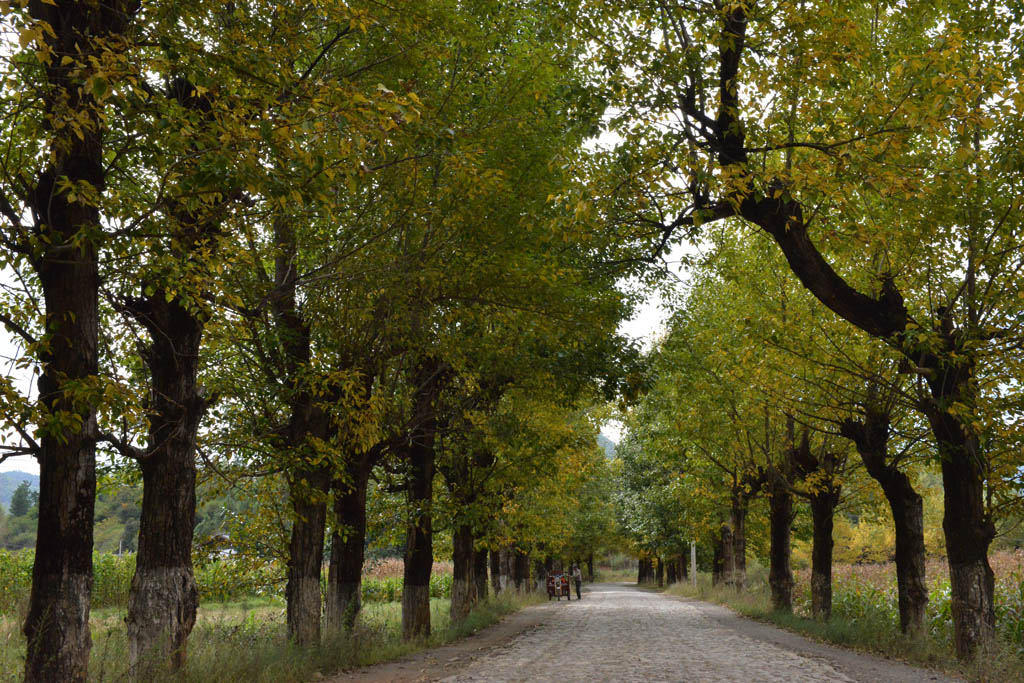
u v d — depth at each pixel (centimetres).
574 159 1405
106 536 9725
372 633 1603
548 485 2948
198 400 1067
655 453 3431
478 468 2259
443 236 1322
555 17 1273
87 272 776
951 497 1360
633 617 2767
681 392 2481
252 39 834
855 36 1070
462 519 2030
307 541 1445
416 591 1922
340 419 1291
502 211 1330
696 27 1166
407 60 1104
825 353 1630
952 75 1010
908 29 1288
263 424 1445
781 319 1719
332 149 671
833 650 1566
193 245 895
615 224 1405
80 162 777
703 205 1240
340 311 1332
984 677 1128
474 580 2961
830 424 2200
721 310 2264
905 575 1762
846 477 2409
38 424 694
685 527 4766
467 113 1322
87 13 768
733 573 3884
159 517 1008
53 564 739
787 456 2484
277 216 1067
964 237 1343
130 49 684
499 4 1329
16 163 790
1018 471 1323
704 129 1230
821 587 2284
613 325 1738
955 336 1307
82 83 664
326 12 870
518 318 1512
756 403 2091
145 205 857
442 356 1526
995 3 1198
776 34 1112
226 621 1898
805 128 1292
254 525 1623
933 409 1384
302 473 1417
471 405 1905
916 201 1275
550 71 1329
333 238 1298
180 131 684
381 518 2044
